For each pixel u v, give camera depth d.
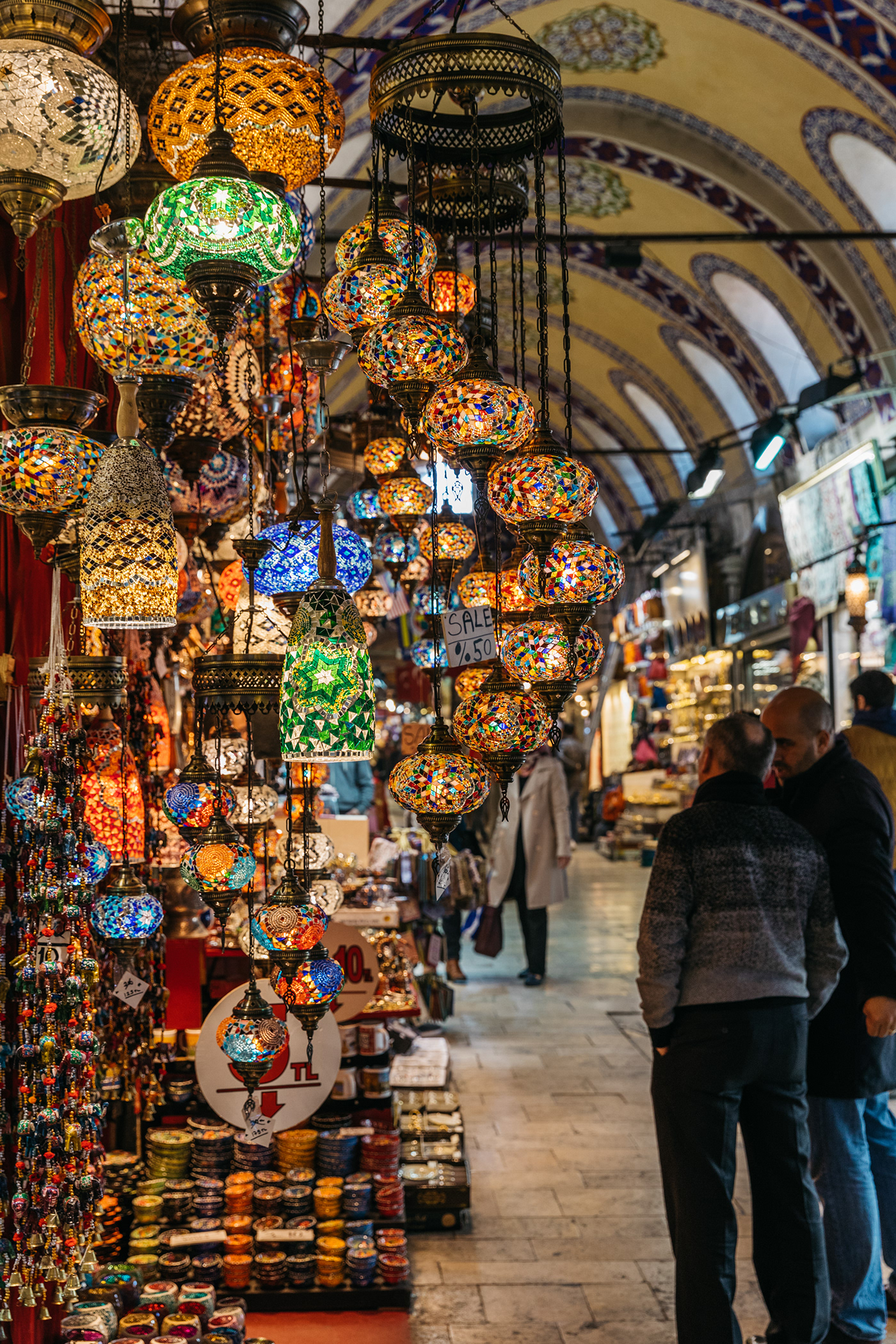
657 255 12.91
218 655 2.51
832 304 11.02
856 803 3.46
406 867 7.00
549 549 2.34
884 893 3.33
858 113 8.96
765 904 3.03
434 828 2.31
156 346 2.14
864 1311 3.27
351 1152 3.95
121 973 2.61
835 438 11.55
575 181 11.67
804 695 3.60
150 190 2.47
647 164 10.98
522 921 8.73
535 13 8.49
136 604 1.96
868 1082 3.30
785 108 9.46
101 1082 3.41
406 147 2.51
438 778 2.28
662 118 10.38
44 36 1.82
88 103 1.75
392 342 2.16
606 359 16.73
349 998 3.98
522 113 2.49
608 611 23.83
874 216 9.82
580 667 2.51
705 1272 2.88
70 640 2.67
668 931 3.01
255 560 2.49
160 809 3.21
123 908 2.53
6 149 1.75
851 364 11.05
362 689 1.94
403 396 2.23
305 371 2.86
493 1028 7.30
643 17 8.89
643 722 21.33
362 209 8.59
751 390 13.86
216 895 2.34
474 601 2.76
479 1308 3.63
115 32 2.84
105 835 2.61
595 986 8.66
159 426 2.25
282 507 3.88
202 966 4.16
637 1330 3.49
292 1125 3.66
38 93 1.71
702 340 14.00
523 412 2.25
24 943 2.27
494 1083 6.09
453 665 2.55
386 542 3.56
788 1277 2.96
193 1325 2.97
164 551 1.97
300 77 2.19
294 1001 2.38
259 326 3.05
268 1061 2.35
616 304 14.83
